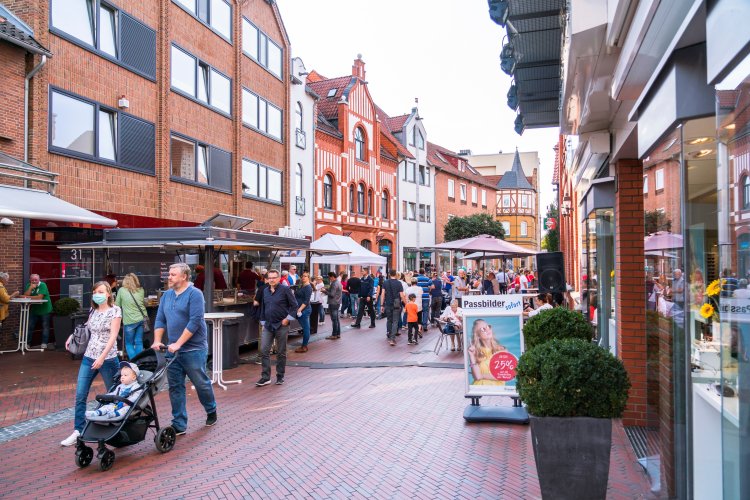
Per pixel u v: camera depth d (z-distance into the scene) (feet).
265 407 27.91
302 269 94.79
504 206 224.33
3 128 43.42
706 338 12.04
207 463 19.88
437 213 157.07
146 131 59.41
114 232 41.96
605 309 28.94
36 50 44.62
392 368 38.70
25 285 45.39
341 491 17.24
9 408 27.45
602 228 28.86
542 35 29.43
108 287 22.34
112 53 55.36
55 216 37.93
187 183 66.03
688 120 11.04
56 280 49.32
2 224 43.86
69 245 41.65
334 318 54.60
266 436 22.97
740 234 9.22
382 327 65.31
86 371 21.85
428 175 153.58
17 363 39.04
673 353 14.44
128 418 19.63
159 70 61.31
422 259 147.95
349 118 113.80
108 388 22.09
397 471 18.85
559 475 14.69
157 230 40.98
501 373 25.30
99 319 21.94
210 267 41.14
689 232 12.47
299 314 34.96
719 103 9.59
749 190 8.79
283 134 91.30
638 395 22.79
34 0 46.16
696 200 12.09
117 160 55.26
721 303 10.19
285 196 90.94
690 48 10.80
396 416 25.96
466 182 176.96
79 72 50.85
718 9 8.70
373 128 123.85
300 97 97.09
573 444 14.62
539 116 44.34
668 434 15.11
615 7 14.58
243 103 79.36
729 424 9.91
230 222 50.24
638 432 22.11
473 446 21.44
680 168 12.49
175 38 64.34
